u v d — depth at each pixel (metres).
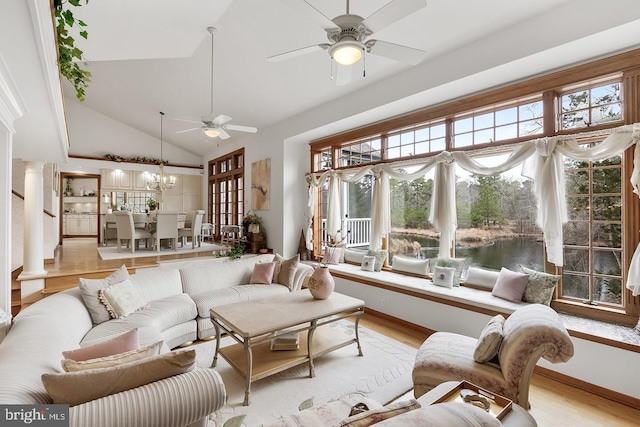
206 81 5.20
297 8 1.88
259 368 2.48
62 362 1.46
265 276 4.16
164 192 9.64
